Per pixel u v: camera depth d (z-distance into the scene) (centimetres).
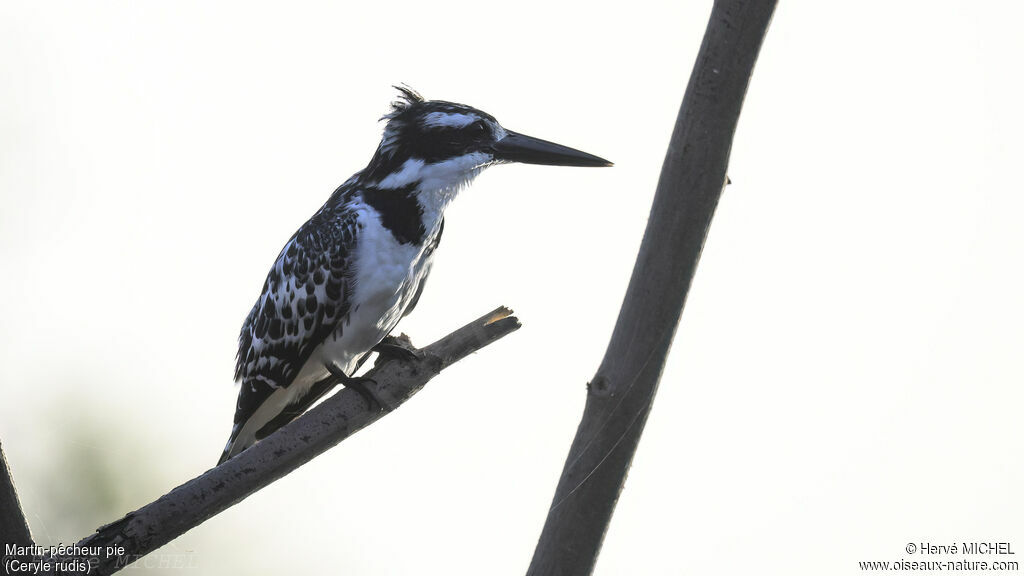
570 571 675
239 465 730
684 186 638
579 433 675
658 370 660
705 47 629
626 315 658
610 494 670
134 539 675
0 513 620
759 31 620
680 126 638
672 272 646
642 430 668
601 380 664
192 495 698
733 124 632
